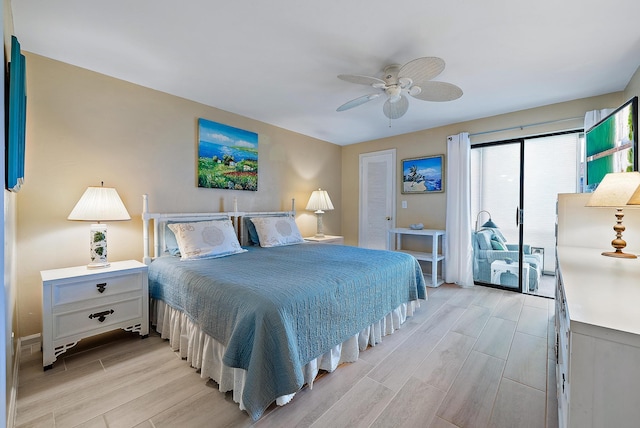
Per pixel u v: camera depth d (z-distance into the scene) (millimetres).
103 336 2312
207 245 2588
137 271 2238
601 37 1910
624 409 698
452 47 2039
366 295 2037
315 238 4137
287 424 1377
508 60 2219
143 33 1888
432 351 2088
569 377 765
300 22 1773
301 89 2779
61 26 1806
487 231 3764
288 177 4227
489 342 2225
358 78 2109
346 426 1368
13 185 1378
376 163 4766
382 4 1612
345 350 1926
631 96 2496
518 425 1379
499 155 3639
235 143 3477
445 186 4004
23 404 1494
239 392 1484
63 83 2268
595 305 863
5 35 1347
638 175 1661
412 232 3910
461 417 1434
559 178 3887
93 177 2426
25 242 2104
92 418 1405
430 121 3801
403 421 1405
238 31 1864
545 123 3203
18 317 2059
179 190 2994
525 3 1598
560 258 1641
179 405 1503
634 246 1901
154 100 2791
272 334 1381
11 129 1372
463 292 3502
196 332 1848
